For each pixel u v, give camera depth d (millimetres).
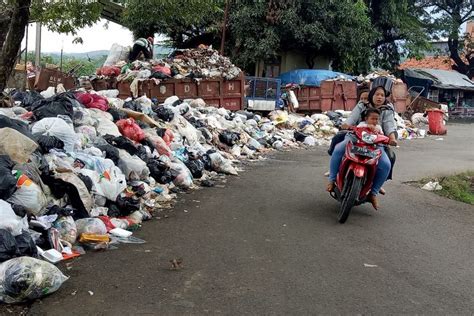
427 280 4328
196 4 12578
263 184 8062
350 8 24453
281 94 18922
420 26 32719
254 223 5855
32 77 17297
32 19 10102
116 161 6469
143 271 4285
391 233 5660
